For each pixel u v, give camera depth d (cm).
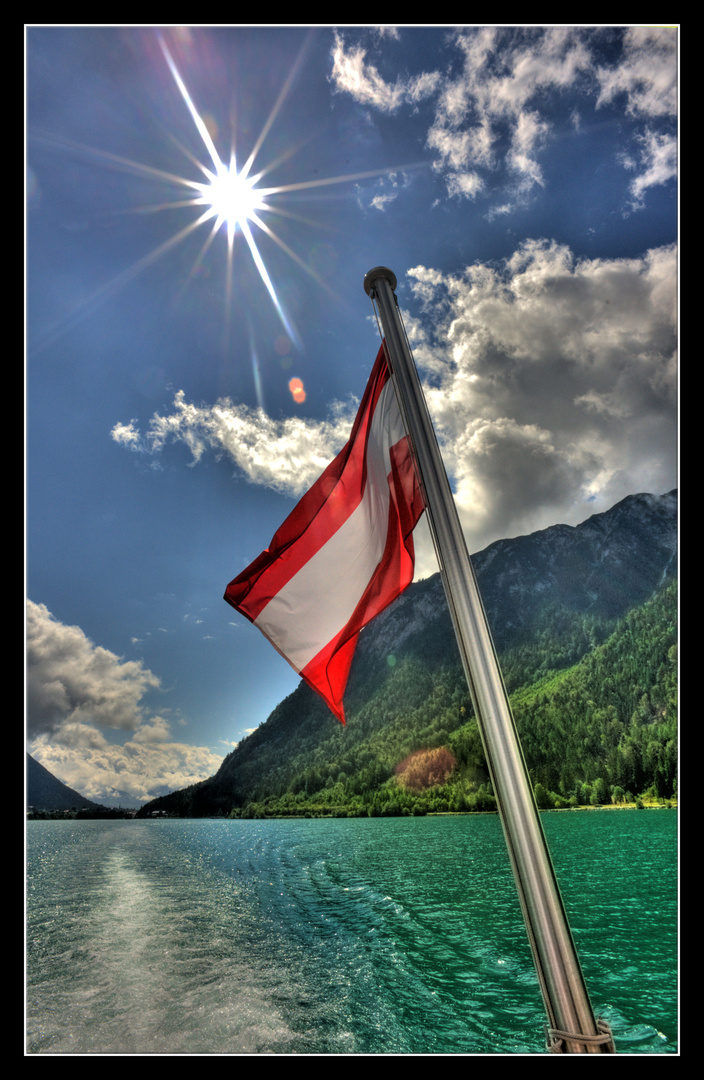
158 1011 953
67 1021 913
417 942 1439
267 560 475
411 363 329
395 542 445
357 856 3681
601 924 1606
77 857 3866
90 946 1423
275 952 1355
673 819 5856
